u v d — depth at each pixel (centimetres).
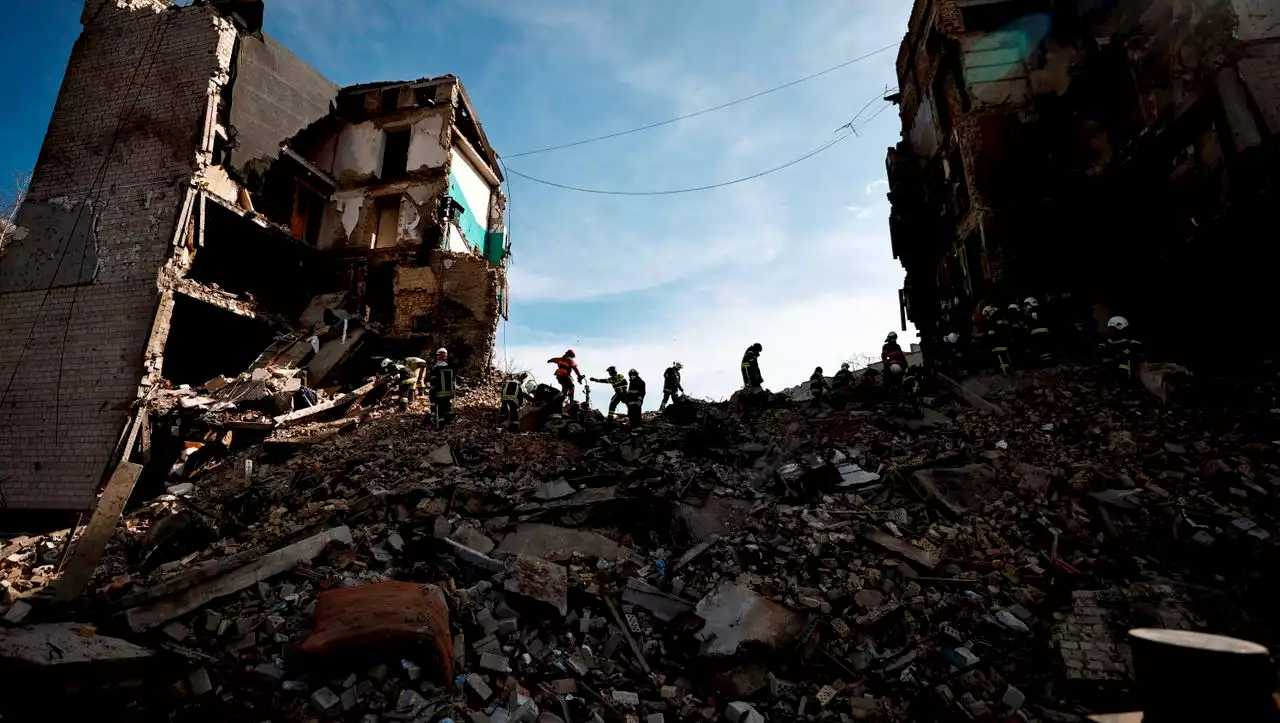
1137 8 1320
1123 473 675
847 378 1269
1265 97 930
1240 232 961
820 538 624
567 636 493
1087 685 396
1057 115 1465
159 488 1148
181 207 1364
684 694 445
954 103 1564
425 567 562
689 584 573
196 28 1510
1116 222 1280
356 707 390
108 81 1515
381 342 1627
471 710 397
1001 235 1395
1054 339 1199
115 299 1320
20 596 492
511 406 1104
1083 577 512
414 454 916
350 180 1875
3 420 1263
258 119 1633
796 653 466
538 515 679
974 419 942
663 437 1005
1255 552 484
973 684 419
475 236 2045
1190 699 235
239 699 391
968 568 561
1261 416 730
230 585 510
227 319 1486
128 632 446
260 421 1121
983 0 1592
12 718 340
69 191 1436
